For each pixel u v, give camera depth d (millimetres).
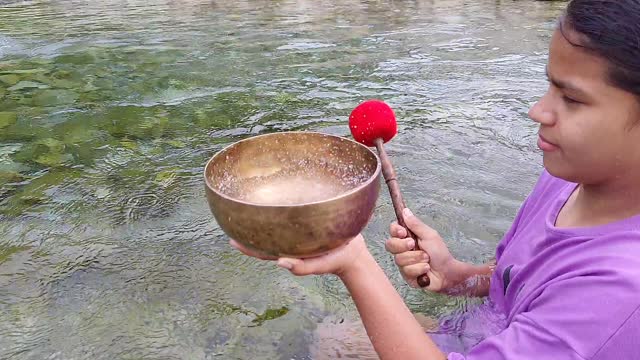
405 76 3545
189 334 1518
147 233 1980
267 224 901
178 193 2238
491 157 2477
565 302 1022
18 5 5816
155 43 4375
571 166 1015
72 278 1747
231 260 1830
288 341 1478
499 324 1330
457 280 1501
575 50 942
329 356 1390
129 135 2777
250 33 4652
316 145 1141
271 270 1778
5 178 2363
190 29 4789
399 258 1377
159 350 1465
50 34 4652
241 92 3316
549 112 1013
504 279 1335
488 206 2100
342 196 904
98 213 2107
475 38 4395
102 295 1672
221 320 1563
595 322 960
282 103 3131
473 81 3436
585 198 1134
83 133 2807
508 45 4191
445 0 5895
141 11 5484
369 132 1324
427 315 1530
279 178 1138
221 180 1072
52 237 1957
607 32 901
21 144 2686
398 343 1100
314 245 930
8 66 3840
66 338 1508
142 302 1641
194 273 1768
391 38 4438
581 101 966
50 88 3438
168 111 3066
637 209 1048
